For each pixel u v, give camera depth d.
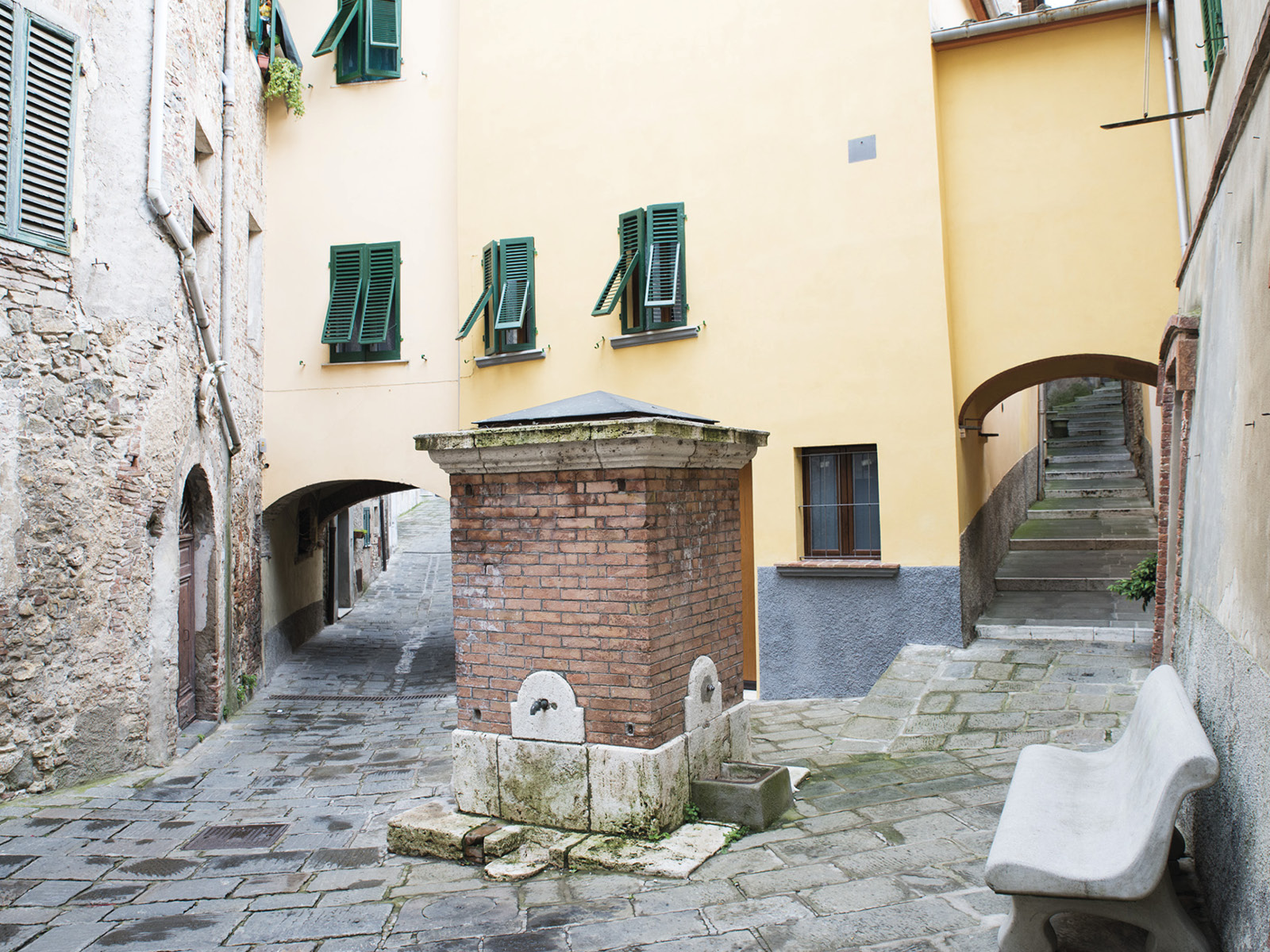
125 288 8.01
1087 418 21.16
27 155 7.20
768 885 4.45
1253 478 3.69
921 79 9.34
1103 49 8.81
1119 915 3.33
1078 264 8.89
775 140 10.07
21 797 7.09
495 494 5.59
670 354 10.58
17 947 4.34
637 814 5.09
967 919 3.92
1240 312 4.27
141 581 8.09
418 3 12.77
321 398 12.77
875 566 9.32
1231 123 4.39
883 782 6.00
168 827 6.31
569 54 11.38
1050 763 4.59
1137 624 9.38
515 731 5.47
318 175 12.93
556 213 11.41
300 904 4.71
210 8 10.12
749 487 10.62
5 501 7.01
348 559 20.36
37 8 7.29
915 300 9.30
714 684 5.80
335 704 11.40
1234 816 3.36
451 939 4.13
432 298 12.55
